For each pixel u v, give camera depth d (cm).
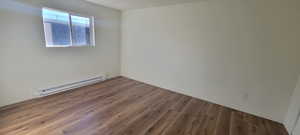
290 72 206
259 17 218
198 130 197
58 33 283
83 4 308
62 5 273
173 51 326
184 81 321
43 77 267
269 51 217
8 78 225
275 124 221
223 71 267
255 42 227
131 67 418
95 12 336
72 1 288
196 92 308
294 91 204
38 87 263
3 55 215
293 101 201
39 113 214
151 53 366
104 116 218
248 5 225
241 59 244
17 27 222
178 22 306
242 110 257
